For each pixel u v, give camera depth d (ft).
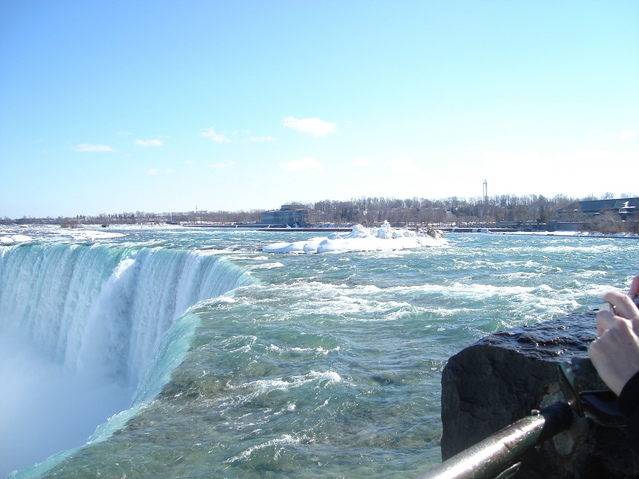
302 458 22.84
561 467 5.81
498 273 89.45
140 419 27.84
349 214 526.98
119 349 94.63
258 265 99.81
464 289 68.80
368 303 57.31
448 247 168.25
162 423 27.25
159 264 94.89
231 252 131.64
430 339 42.34
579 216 376.27
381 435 24.97
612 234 266.36
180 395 31.07
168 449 24.09
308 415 27.55
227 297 61.57
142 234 300.20
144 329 93.56
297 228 435.94
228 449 24.00
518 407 6.97
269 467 22.24
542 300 59.06
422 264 106.11
